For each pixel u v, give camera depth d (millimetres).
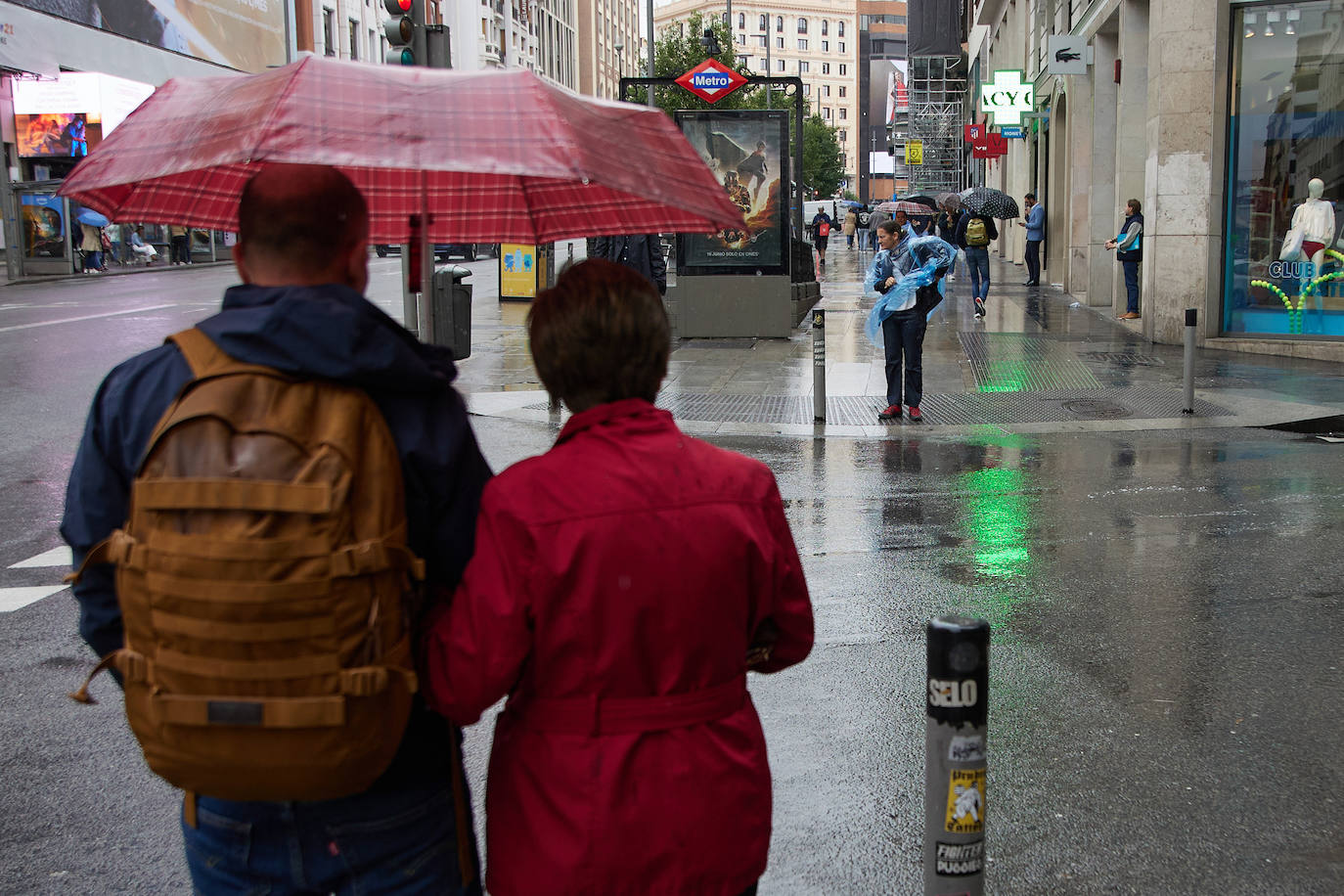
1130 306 18781
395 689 1799
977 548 7070
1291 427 11055
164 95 2197
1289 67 15234
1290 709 4695
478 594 1882
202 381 1783
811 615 2174
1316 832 3764
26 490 8781
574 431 2012
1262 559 6734
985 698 2320
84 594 1884
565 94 2168
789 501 8328
